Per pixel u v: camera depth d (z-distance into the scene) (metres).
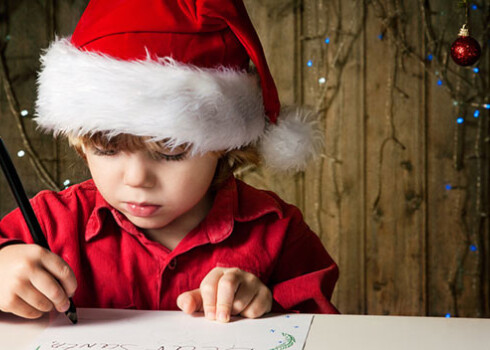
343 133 2.27
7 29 2.30
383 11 2.22
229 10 0.82
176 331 0.66
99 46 0.79
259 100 0.88
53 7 2.29
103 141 0.77
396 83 2.23
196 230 0.92
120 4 0.80
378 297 2.31
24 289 0.68
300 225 1.04
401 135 2.25
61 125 0.79
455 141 2.23
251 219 0.96
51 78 0.80
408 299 2.30
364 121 2.26
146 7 0.79
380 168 2.27
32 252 0.71
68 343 0.63
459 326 0.67
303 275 0.95
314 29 2.25
